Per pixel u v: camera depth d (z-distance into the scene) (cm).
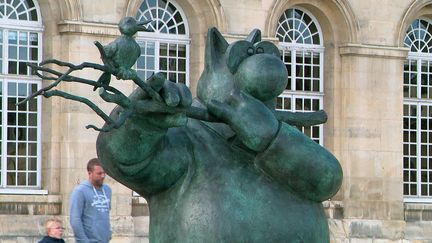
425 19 4591
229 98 863
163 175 865
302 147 858
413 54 4569
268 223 867
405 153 4553
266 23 4178
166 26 4022
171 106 815
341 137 4378
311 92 4350
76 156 3806
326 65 4375
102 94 805
